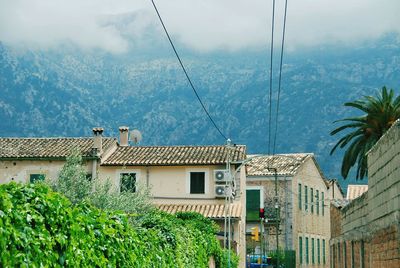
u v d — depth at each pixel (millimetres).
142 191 33438
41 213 9203
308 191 69625
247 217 63156
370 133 49625
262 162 67500
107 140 47906
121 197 26031
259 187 63438
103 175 45375
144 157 46500
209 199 45438
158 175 45906
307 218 68938
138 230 15719
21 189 9125
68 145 46406
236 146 48438
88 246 10961
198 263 25188
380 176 20891
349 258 30906
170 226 19938
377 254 21609
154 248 16469
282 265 57594
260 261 52250
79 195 24922
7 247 8008
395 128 17781
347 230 31812
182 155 46781
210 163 45406
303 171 67688
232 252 40219
